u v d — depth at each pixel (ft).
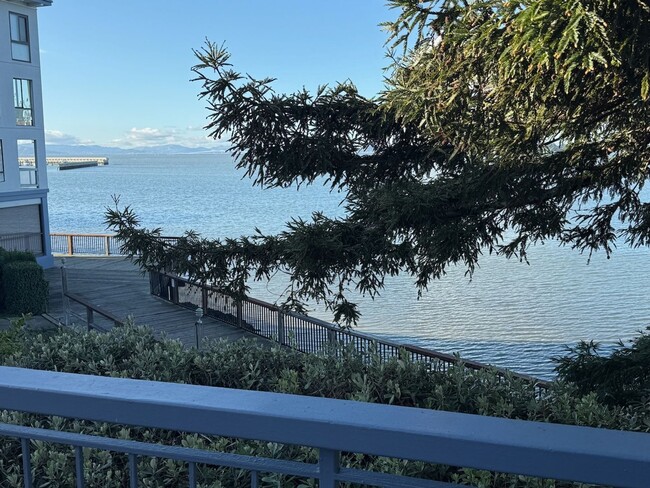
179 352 13.32
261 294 69.72
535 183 13.55
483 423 3.46
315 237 14.80
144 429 9.72
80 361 13.51
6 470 8.96
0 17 72.43
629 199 15.17
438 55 10.77
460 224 13.99
